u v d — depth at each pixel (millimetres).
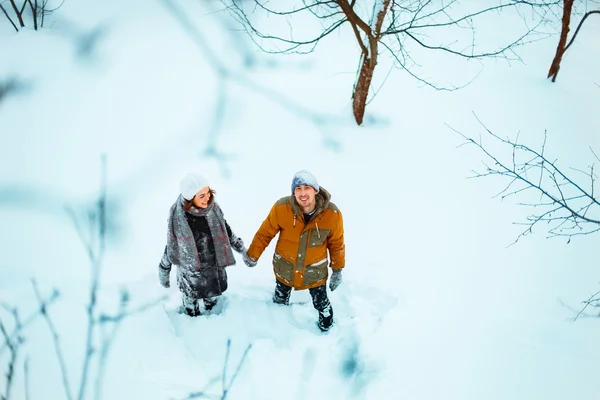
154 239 3922
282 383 2732
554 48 7766
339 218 2684
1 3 6508
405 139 5375
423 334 3137
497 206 4562
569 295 3594
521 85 6516
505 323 3311
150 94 5570
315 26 7395
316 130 5367
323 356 2902
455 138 5449
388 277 3643
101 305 3064
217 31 6805
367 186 4695
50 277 3385
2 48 5754
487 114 5875
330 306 3010
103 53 6031
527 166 5047
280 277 2932
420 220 4340
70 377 2596
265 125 5371
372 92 6094
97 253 3697
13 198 4141
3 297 3076
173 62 6094
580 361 3023
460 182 4836
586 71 7137
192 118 5336
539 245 4117
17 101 5195
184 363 2746
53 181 4371
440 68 6758
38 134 4859
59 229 3895
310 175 2477
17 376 2578
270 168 4832
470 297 3535
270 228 2777
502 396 2801
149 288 3318
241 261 3699
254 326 3021
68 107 5234
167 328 2926
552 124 5773
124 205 4227
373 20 4676
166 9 7023
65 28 6289
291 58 6570
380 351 2984
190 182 2352
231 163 4848
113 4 6938
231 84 5914
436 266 3826
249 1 7625
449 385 2840
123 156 4758
